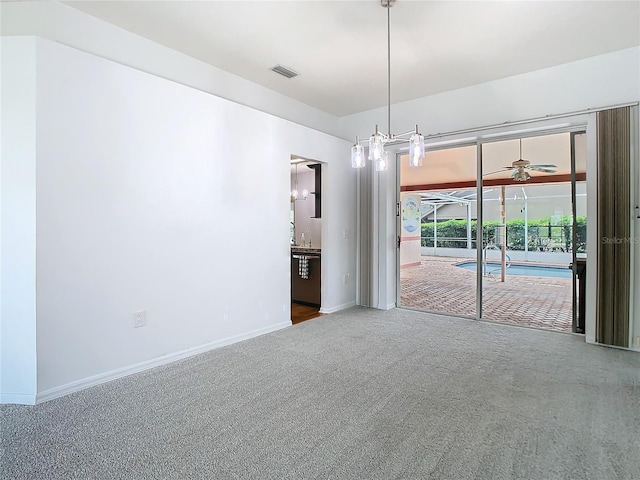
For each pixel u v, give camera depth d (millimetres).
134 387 2652
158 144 3074
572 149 4027
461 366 3035
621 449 1872
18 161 2387
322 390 2592
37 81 2385
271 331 4098
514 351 3408
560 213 5367
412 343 3654
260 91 4340
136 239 2930
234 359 3227
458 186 6324
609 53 3529
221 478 1669
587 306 3664
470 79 4164
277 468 1739
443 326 4293
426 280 7191
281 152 4230
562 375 2840
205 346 3447
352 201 5406
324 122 5309
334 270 5098
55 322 2486
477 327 4250
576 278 4000
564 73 3768
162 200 3104
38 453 1854
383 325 4344
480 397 2475
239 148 3756
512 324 4359
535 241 5684
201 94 3408
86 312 2646
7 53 2387
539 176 5480
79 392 2568
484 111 4270
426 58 3637
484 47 3418
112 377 2787
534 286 5828
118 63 2924
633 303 3436
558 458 1800
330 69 3900
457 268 6738
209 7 2803
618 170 3459
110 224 2768
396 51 3496
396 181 5324
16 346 2406
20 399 2406
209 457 1825
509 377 2807
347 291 5348
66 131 2527
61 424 2139
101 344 2730
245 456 1831
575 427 2090
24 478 1667
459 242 6555
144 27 3098
